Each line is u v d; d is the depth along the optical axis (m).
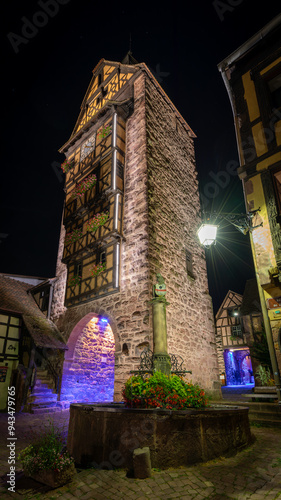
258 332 18.94
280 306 6.62
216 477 3.66
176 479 3.63
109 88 13.23
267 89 8.45
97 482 3.66
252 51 9.05
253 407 7.18
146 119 10.80
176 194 11.59
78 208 11.33
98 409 4.47
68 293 10.95
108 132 11.16
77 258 11.05
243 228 7.27
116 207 9.84
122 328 8.58
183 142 13.71
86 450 4.34
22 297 13.37
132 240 9.38
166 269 9.53
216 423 4.46
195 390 5.08
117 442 4.16
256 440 5.30
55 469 3.57
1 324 10.88
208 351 10.87
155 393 4.78
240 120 8.70
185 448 4.10
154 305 7.20
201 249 12.52
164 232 10.00
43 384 10.51
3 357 10.55
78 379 10.52
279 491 3.22
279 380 6.39
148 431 4.09
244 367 25.30
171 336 8.87
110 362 11.84
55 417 8.26
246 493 3.23
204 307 11.48
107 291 9.29
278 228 7.02
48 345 10.07
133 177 10.23
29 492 3.38
